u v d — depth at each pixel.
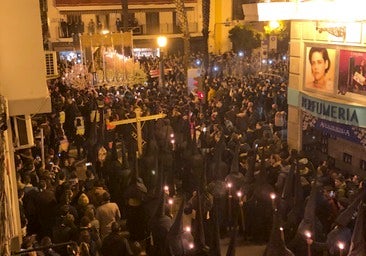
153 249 9.45
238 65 29.94
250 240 11.15
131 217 10.77
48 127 15.35
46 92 7.71
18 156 10.98
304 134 15.09
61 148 16.02
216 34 40.94
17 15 7.47
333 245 8.73
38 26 7.56
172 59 33.47
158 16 40.22
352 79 12.66
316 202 9.95
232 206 11.07
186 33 21.70
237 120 15.92
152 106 17.59
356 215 8.78
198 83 19.39
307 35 14.36
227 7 40.75
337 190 10.31
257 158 12.52
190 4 38.78
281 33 27.78
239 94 19.61
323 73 13.79
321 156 14.53
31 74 7.62
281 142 14.07
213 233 7.68
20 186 9.97
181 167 13.88
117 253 8.31
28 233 9.91
